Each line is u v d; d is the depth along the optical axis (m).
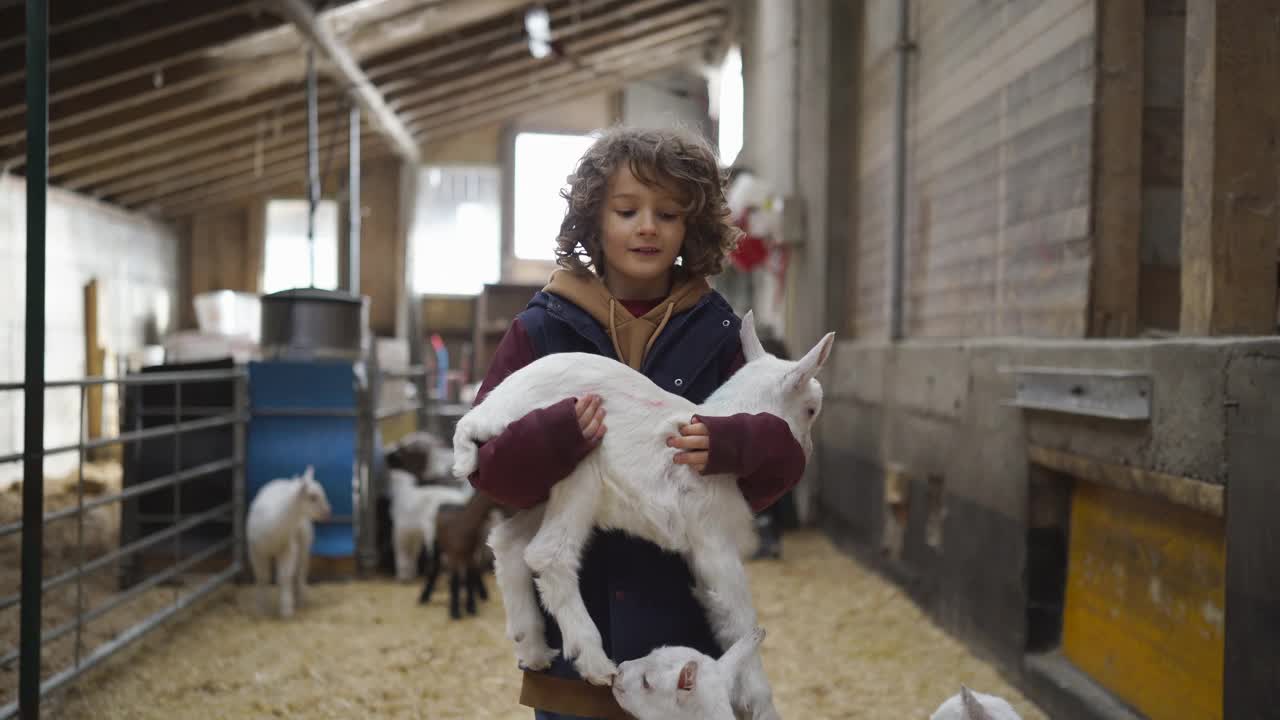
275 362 6.80
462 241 18.41
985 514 4.86
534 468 1.83
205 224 16.69
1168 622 3.45
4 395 10.34
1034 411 4.31
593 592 2.05
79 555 4.55
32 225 3.55
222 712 4.26
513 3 12.73
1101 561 4.00
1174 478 3.18
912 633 5.40
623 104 18.23
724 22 16.47
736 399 2.02
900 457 6.41
